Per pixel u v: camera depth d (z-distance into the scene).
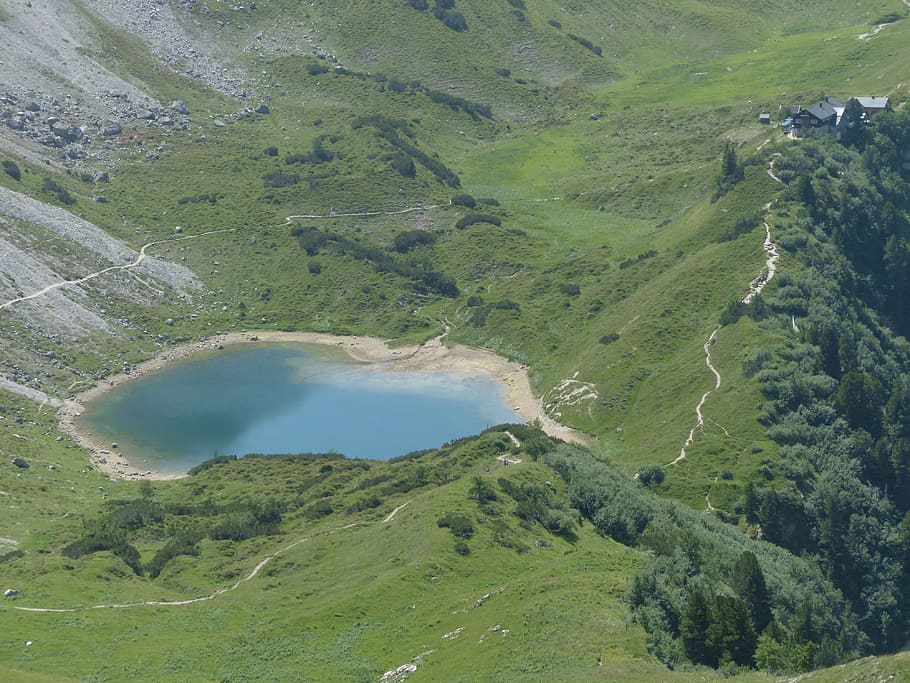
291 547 130.75
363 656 101.69
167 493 164.75
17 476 162.75
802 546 156.12
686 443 173.88
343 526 134.88
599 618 100.44
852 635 136.75
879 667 81.06
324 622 107.81
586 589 106.19
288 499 154.88
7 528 140.88
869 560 153.38
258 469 172.25
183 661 102.06
